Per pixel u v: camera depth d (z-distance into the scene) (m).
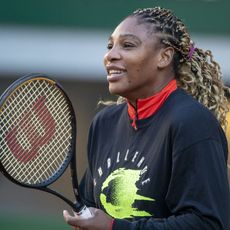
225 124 8.27
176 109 7.14
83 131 28.62
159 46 7.43
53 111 7.71
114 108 7.91
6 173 7.34
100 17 26.42
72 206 7.35
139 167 7.27
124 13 26.06
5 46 26.94
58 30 26.77
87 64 26.86
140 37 7.37
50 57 26.92
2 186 29.28
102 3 26.31
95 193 7.70
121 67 7.39
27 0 26.72
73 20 26.62
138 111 7.42
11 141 7.48
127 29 7.40
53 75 27.17
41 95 7.65
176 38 7.53
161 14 7.52
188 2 25.56
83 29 26.59
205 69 8.03
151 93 7.42
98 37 26.59
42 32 26.80
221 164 6.99
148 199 7.14
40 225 26.00
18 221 26.27
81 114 28.62
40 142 7.62
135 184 7.23
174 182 6.97
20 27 26.83
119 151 7.55
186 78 7.77
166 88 7.42
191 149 6.91
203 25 25.66
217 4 25.58
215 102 8.15
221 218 6.88
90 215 7.07
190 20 25.62
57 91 7.68
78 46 26.73
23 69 27.05
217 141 7.04
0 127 7.43
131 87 7.41
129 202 7.25
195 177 6.88
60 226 25.94
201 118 7.02
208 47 25.67
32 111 7.61
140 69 7.38
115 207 7.35
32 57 26.95
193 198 6.87
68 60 26.86
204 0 25.55
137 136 7.41
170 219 6.93
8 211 28.55
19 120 7.54
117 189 7.34
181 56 7.67
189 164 6.91
